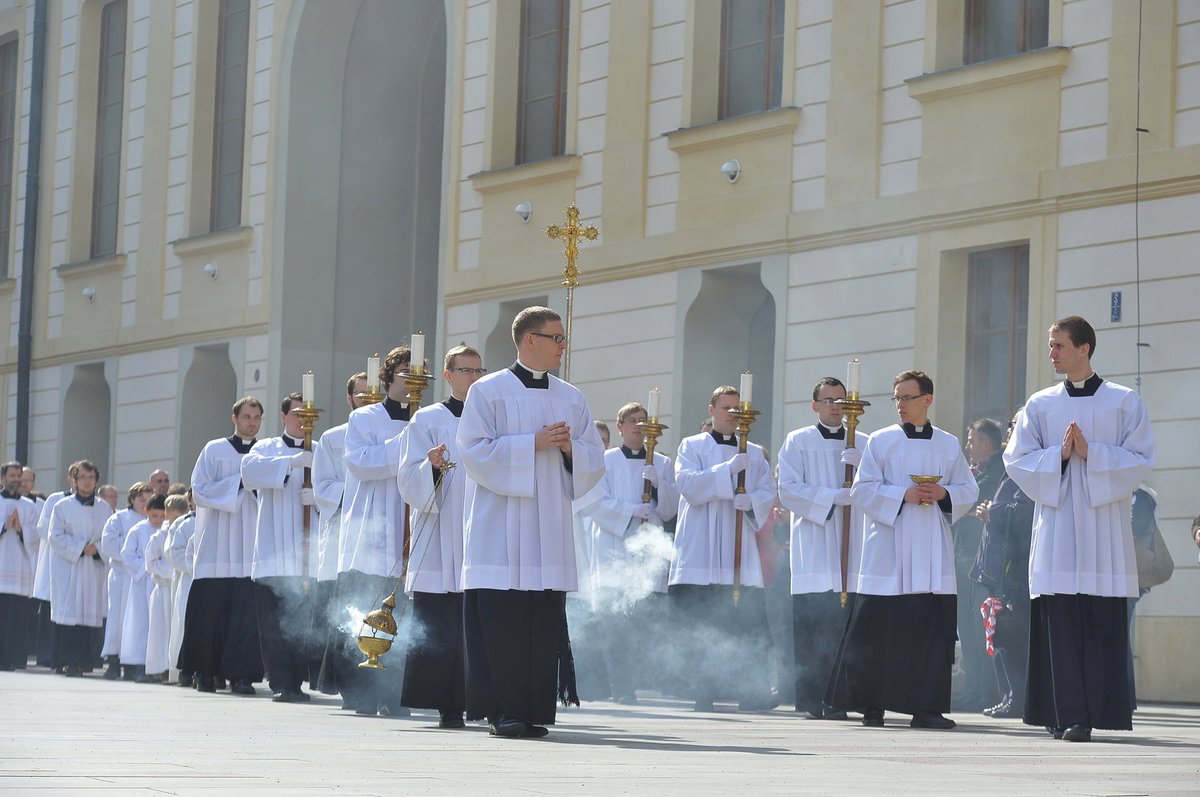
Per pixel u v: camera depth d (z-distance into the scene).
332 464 14.96
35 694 15.59
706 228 23.25
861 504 13.66
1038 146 19.56
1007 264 20.17
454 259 27.45
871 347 21.12
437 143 32.91
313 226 31.73
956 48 20.80
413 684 11.27
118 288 34.97
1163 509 18.08
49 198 36.88
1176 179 18.20
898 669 13.24
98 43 36.47
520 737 10.24
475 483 10.55
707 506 16.00
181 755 8.07
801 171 22.25
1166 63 18.39
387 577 13.29
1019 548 14.34
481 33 27.42
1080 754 9.77
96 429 36.34
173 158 33.84
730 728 12.16
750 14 23.55
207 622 17.17
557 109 26.48
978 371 20.36
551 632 10.41
